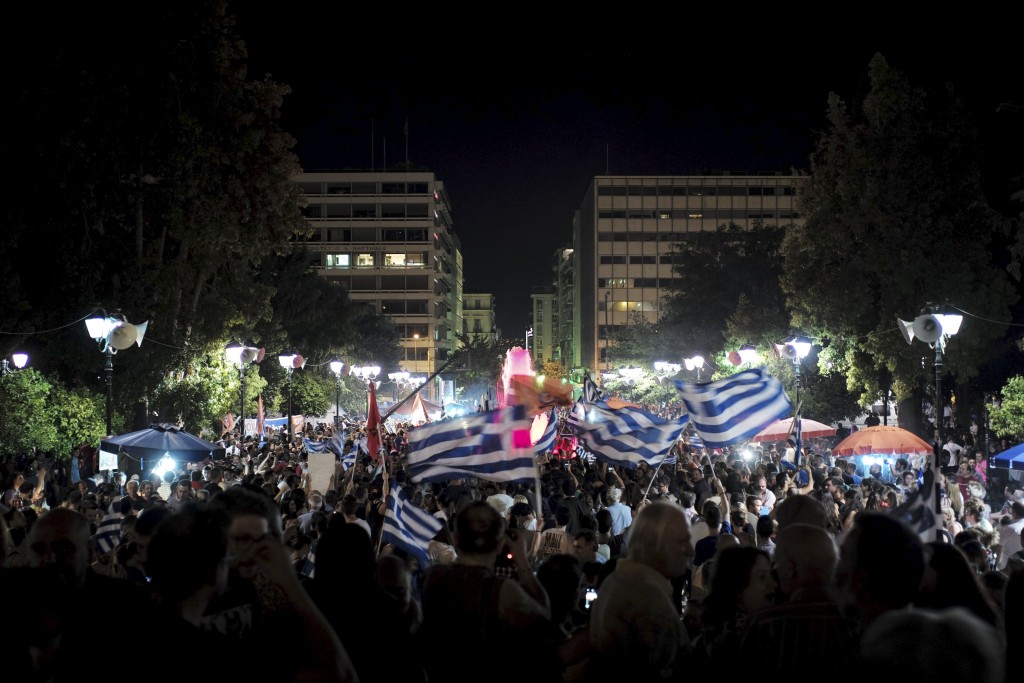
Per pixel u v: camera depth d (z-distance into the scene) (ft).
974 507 47.14
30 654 12.13
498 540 16.66
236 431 120.88
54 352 108.06
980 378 129.29
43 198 105.81
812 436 83.92
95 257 114.01
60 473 86.94
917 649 7.67
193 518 12.19
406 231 437.17
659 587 14.75
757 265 232.94
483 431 36.78
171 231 117.60
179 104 113.39
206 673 11.37
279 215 124.36
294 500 42.52
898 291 121.29
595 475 65.41
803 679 12.66
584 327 525.75
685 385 41.22
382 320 336.08
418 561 28.73
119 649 11.77
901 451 65.36
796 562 13.61
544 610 16.17
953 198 119.34
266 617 11.71
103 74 107.76
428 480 36.65
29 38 102.53
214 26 116.98
